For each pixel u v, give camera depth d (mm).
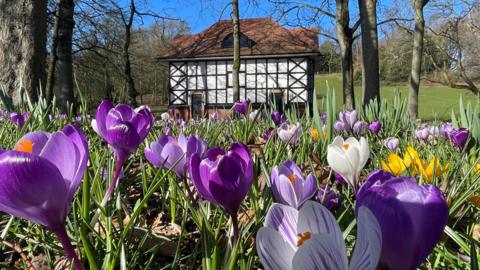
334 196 1348
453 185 1685
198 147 1292
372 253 455
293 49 25562
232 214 848
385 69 37594
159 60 27172
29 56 6523
